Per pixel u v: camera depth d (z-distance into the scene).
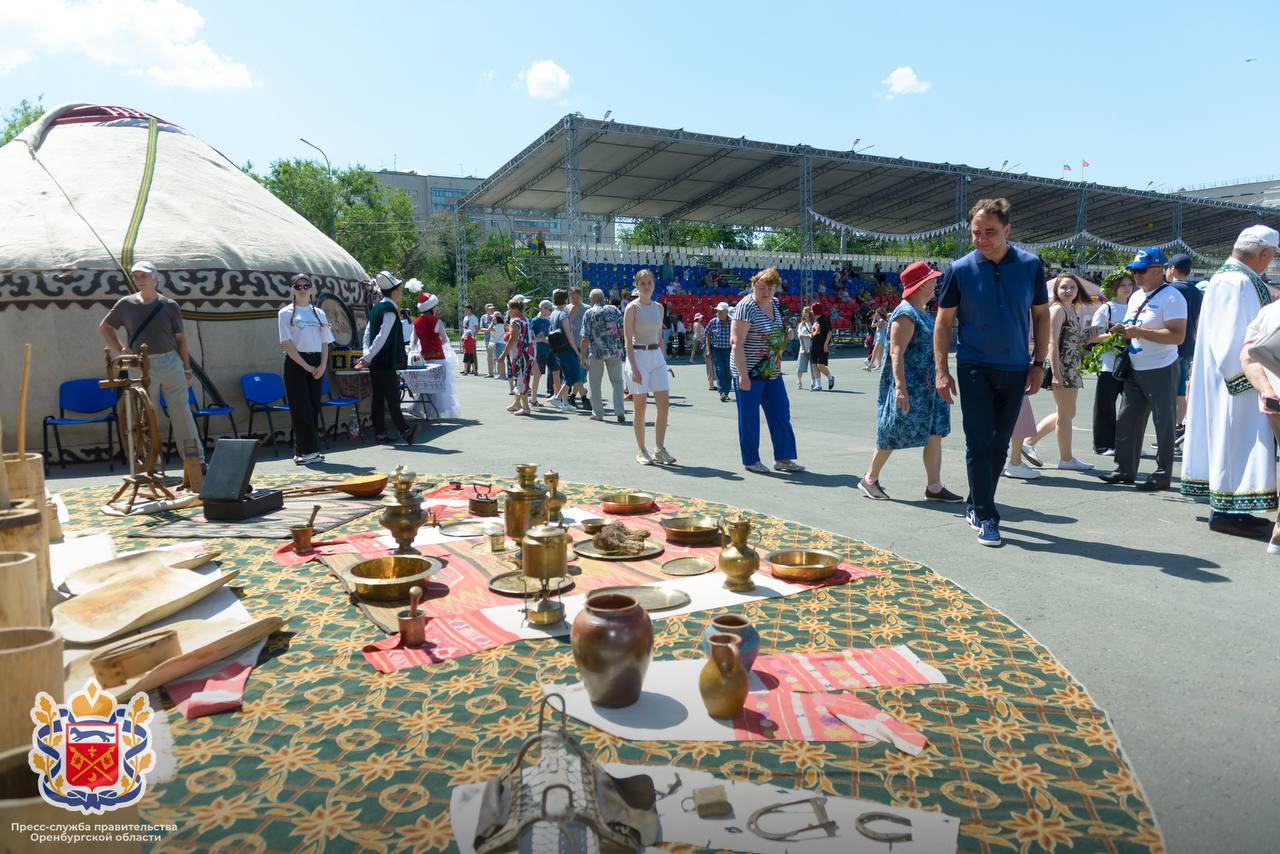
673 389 16.48
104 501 6.34
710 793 2.11
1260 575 4.21
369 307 11.30
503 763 2.38
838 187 31.03
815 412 12.12
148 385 6.05
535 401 13.07
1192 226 39.62
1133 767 2.38
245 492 5.57
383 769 2.36
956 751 2.43
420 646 3.25
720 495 6.23
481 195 29.17
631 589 3.86
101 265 8.41
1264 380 4.50
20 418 4.25
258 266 9.41
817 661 3.07
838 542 4.80
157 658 2.96
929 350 5.83
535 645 3.25
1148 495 6.16
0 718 2.04
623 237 54.25
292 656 3.19
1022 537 4.98
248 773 2.34
